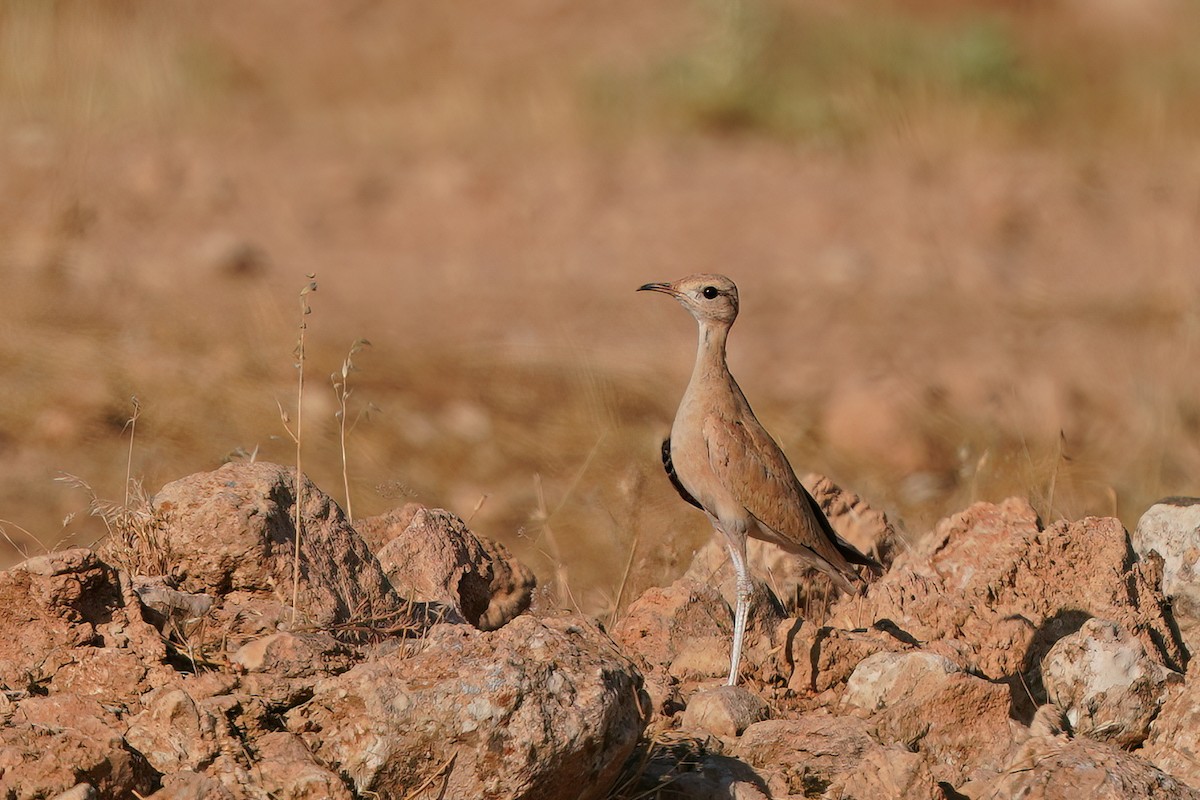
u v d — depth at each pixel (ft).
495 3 179.42
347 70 157.58
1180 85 152.15
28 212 103.09
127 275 94.27
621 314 98.32
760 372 90.07
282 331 87.30
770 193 124.57
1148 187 127.75
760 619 43.86
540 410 80.69
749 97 142.61
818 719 37.11
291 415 75.41
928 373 88.94
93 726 31.76
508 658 31.55
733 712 37.42
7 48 132.16
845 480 73.61
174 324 86.02
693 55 149.48
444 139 134.92
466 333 92.22
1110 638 39.34
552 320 95.96
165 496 37.96
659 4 177.17
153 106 131.95
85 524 62.90
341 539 39.19
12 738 31.24
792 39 153.28
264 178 119.03
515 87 151.33
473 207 118.01
